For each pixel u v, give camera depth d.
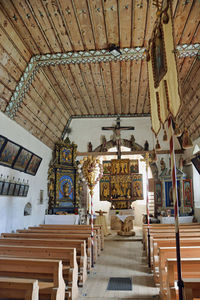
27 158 9.78
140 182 14.11
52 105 11.43
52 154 13.50
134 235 13.64
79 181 13.92
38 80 9.35
